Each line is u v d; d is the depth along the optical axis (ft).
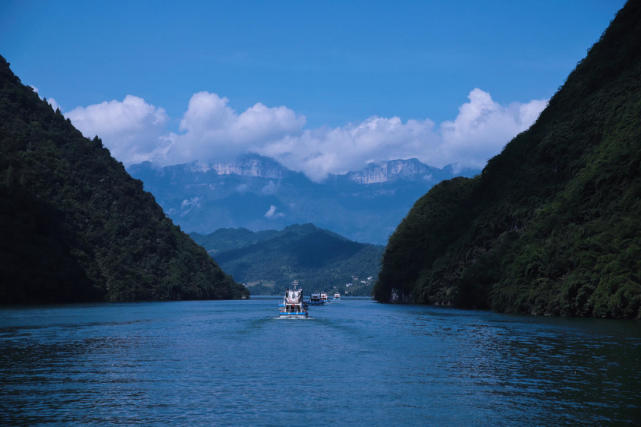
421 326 279.08
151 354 169.07
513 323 288.71
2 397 109.29
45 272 558.97
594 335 218.18
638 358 155.63
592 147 447.83
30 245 565.53
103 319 319.88
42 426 90.17
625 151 370.32
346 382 124.47
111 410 99.76
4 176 629.92
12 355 165.48
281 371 138.62
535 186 505.25
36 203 646.33
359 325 290.15
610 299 311.47
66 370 139.13
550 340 201.36
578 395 110.32
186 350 178.81
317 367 144.56
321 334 235.81
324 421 93.71
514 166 583.58
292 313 377.09
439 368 142.41
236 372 137.08
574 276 340.59
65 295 599.98
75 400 106.93
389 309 518.37
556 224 405.80
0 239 531.09
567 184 443.32
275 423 92.32
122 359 158.20
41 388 117.50
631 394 110.93
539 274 387.55
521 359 155.94
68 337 215.92
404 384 122.31
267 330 259.19
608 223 349.41
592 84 519.19
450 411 99.50
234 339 214.69
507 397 109.19
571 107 533.96
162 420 93.81
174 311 449.89
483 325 278.26
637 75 446.60
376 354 169.89
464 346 188.24
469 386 119.75
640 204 336.70
